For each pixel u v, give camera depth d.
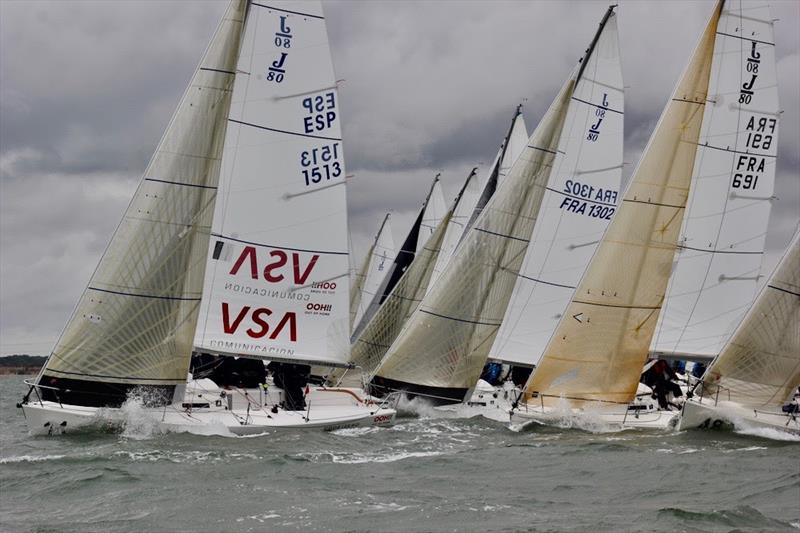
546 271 110.19
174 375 78.25
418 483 65.00
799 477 68.75
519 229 103.62
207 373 85.44
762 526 54.72
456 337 102.62
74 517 54.28
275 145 86.19
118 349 76.56
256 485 61.81
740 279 106.31
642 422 91.94
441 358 102.62
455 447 80.88
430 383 102.50
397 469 69.75
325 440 79.88
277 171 86.38
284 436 79.62
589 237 109.81
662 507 59.72
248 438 78.06
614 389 93.31
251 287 86.31
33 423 75.62
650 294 92.94
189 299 78.06
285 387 86.75
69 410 75.50
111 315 76.31
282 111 86.19
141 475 63.78
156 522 53.09
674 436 87.44
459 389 102.81
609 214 109.81
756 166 105.81
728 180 105.62
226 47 79.38
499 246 103.19
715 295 106.19
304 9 86.00
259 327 86.50
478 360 103.25
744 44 104.81
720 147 105.44
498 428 92.31
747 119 105.38
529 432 90.19
